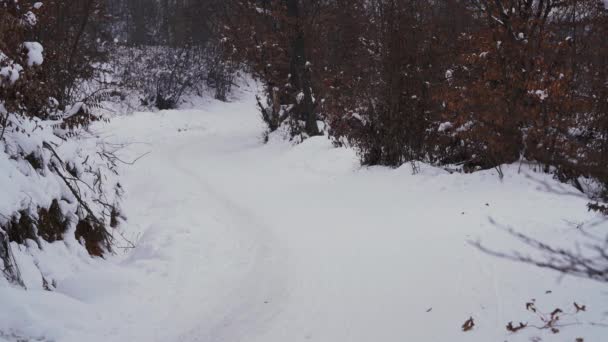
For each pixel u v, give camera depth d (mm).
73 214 8273
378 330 5348
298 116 22688
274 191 13961
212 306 6672
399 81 13898
